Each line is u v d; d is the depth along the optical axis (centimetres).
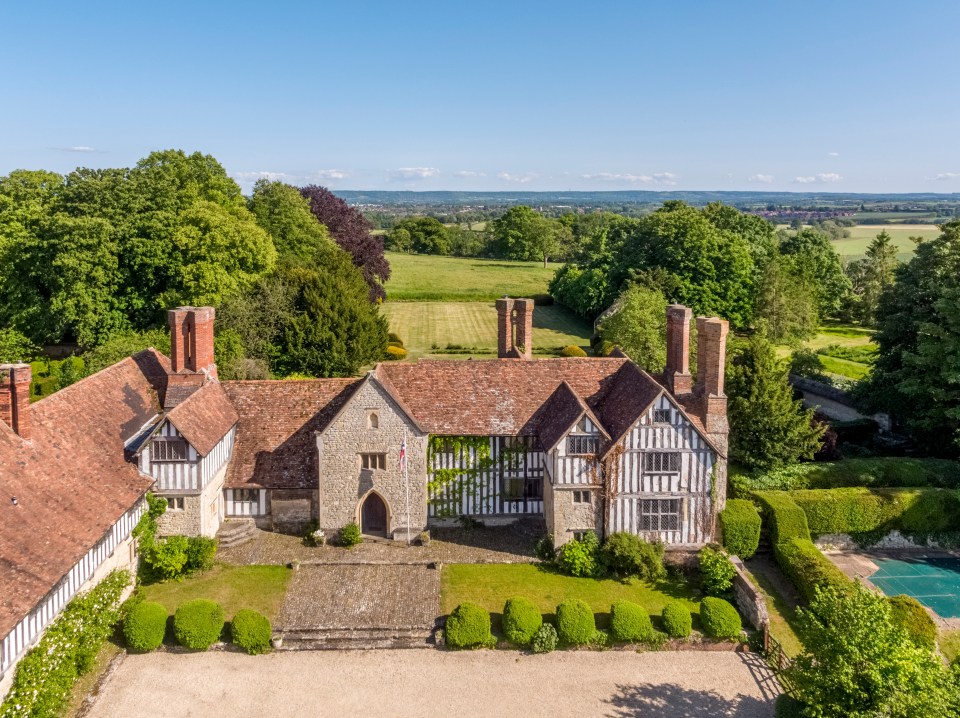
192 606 2809
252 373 5075
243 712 2466
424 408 3706
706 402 3519
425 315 9369
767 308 7150
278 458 3647
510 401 3762
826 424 4444
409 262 15200
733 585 3195
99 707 2461
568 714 2498
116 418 3297
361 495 3512
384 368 3838
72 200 5747
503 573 3316
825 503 3725
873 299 9188
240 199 7344
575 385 3869
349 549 3462
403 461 3497
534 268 14400
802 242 9469
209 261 5606
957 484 4072
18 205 6231
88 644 2577
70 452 2888
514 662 2792
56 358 6150
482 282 12188
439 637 2864
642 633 2867
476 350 7500
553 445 3369
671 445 3372
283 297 5759
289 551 3434
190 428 3219
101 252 5384
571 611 2873
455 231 18425
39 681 2267
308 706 2506
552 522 3441
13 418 2702
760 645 2898
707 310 7325
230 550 3428
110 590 2758
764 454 3959
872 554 3772
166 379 3853
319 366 5628
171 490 3216
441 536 3616
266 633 2789
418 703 2538
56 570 2355
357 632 2878
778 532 3584
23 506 2470
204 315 3681
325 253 6881
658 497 3403
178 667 2697
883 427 5303
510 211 16100
